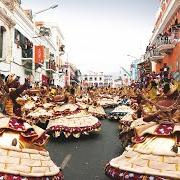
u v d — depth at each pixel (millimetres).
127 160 6684
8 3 33719
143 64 53875
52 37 71125
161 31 43094
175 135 6570
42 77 52000
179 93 7078
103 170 8953
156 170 6164
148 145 6680
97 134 15344
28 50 41906
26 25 40875
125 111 21984
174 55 32531
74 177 8305
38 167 6301
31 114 17719
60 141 13516
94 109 22734
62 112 14812
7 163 6074
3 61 32031
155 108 7477
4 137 6484
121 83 118438
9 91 6984
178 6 31484
